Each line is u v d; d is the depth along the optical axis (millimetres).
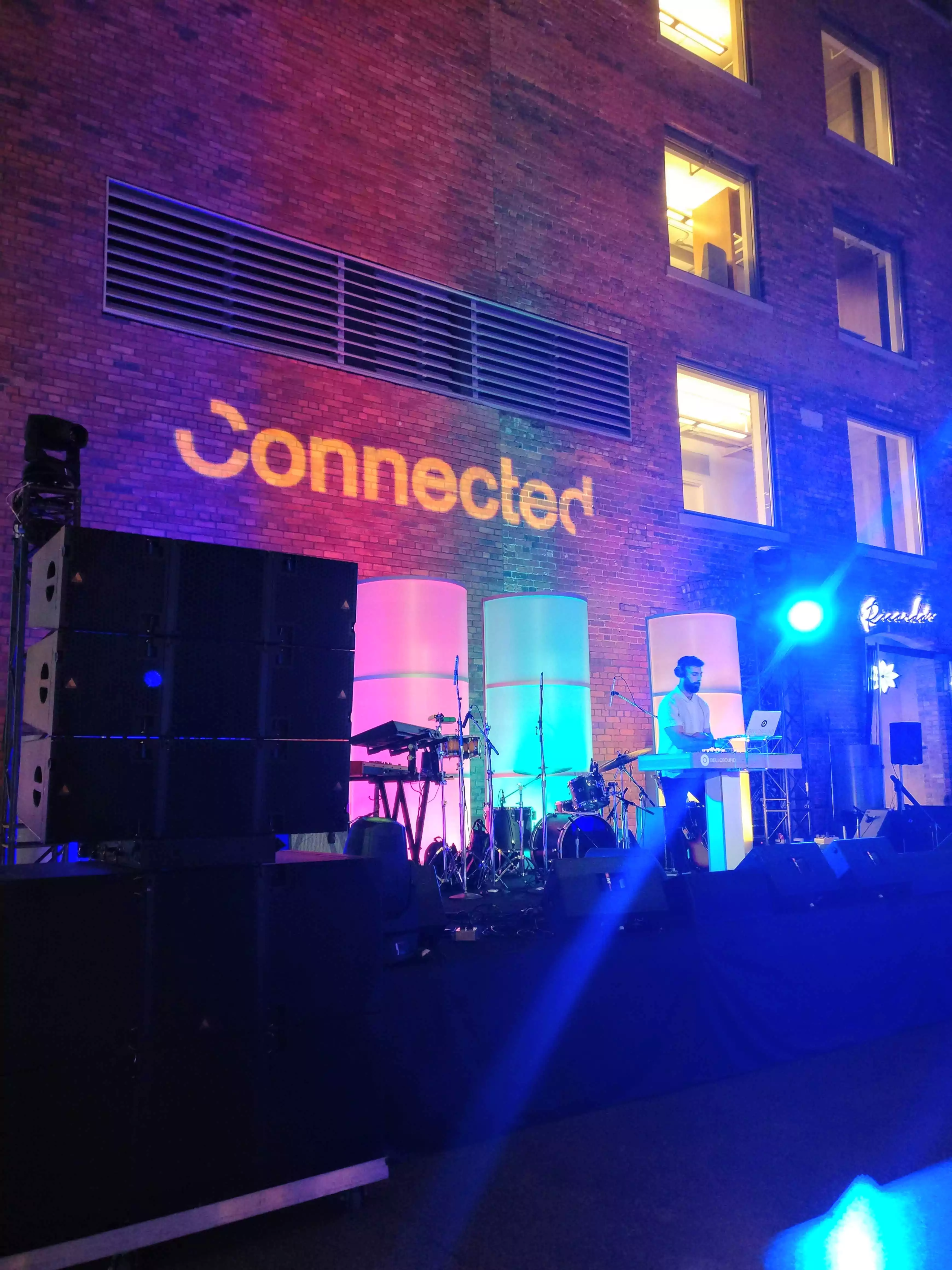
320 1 8336
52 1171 2330
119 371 7043
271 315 7879
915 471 12992
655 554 9992
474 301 9031
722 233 11398
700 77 11102
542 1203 2812
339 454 8047
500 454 9039
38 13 6934
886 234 13133
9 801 4273
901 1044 4426
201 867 2662
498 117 9391
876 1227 2656
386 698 7441
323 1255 2523
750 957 4113
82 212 6977
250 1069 2639
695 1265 2465
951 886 5051
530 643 8273
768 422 11367
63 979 2398
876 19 13297
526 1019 3471
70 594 2584
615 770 9148
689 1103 3629
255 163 7840
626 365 10070
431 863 6984
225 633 2811
